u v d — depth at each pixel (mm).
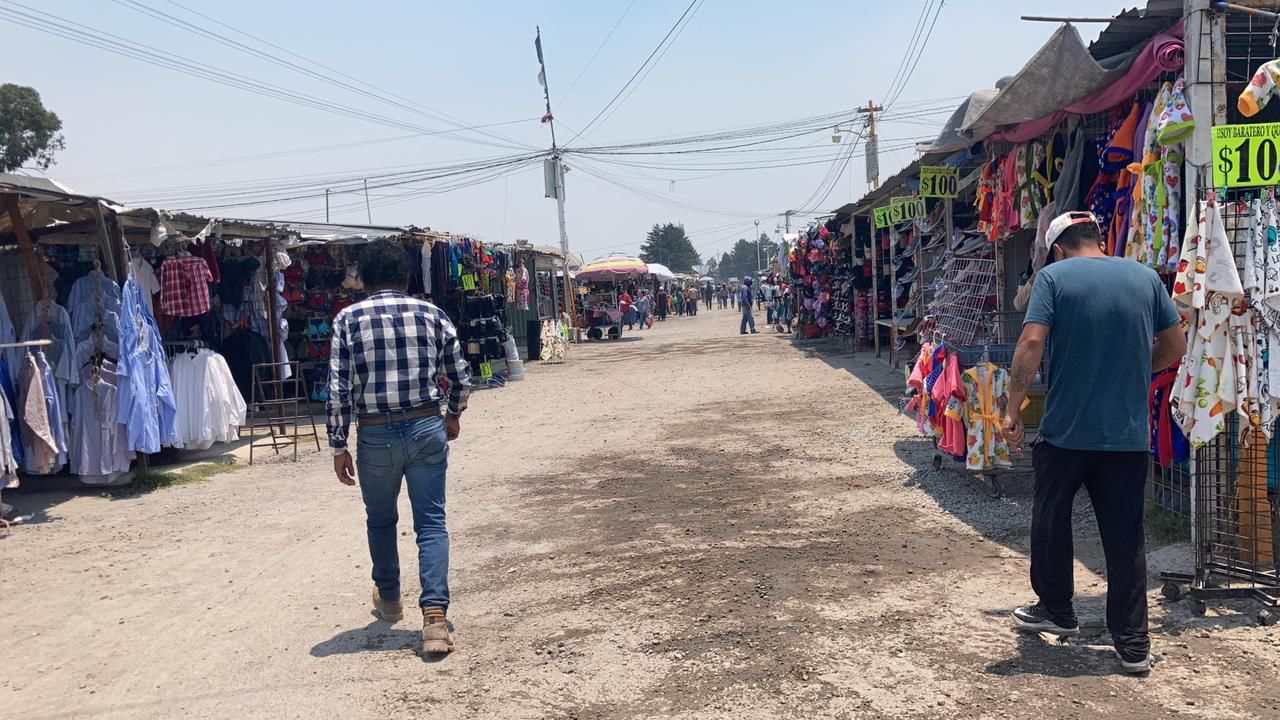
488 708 3721
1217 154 4340
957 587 4844
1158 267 5031
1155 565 4949
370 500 4531
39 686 4207
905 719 3420
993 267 8766
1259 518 4664
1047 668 3803
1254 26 5023
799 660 3990
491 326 16297
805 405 11758
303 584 5527
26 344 7254
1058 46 5402
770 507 6727
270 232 11211
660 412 11953
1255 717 3309
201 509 7684
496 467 8867
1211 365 4348
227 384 9758
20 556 6402
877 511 6477
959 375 6801
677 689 3787
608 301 35250
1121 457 3744
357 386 4465
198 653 4512
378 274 4551
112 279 8422
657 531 6246
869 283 18266
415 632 4648
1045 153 7176
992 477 6668
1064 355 3816
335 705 3836
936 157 10203
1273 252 4258
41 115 31703
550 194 30172
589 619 4660
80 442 8359
